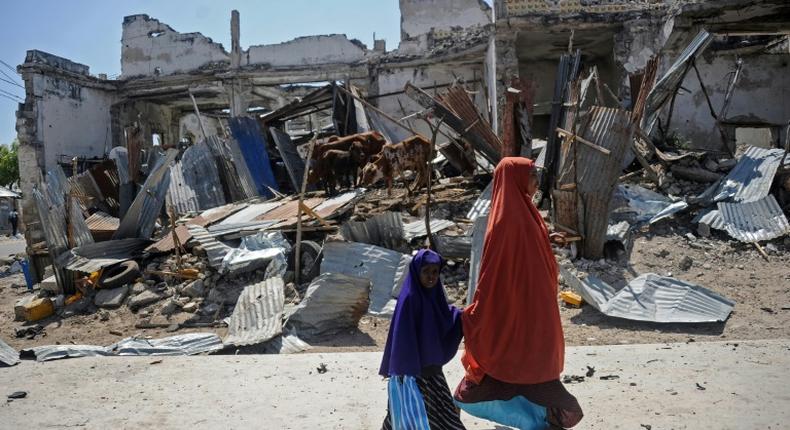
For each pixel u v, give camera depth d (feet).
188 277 31.04
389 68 71.51
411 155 39.75
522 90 36.11
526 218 10.46
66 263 31.81
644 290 24.11
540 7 52.01
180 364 18.67
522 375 10.25
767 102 57.57
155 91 83.82
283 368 17.89
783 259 28.09
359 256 27.91
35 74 75.00
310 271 28.89
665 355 17.53
